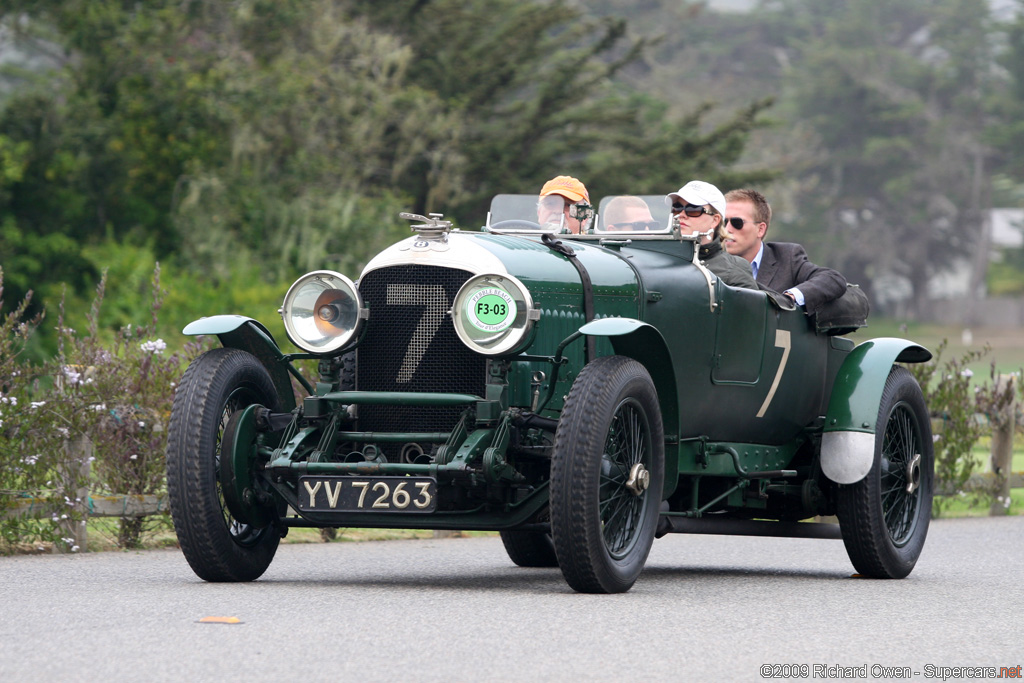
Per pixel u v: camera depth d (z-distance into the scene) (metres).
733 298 16.81
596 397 13.95
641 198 17.19
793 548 22.59
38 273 78.94
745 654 11.12
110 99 78.69
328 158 75.75
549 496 14.09
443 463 14.06
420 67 87.81
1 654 10.62
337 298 14.86
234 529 15.55
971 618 13.56
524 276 14.71
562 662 10.58
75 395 19.64
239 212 71.12
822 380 18.97
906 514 18.48
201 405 14.58
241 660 10.41
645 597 14.40
